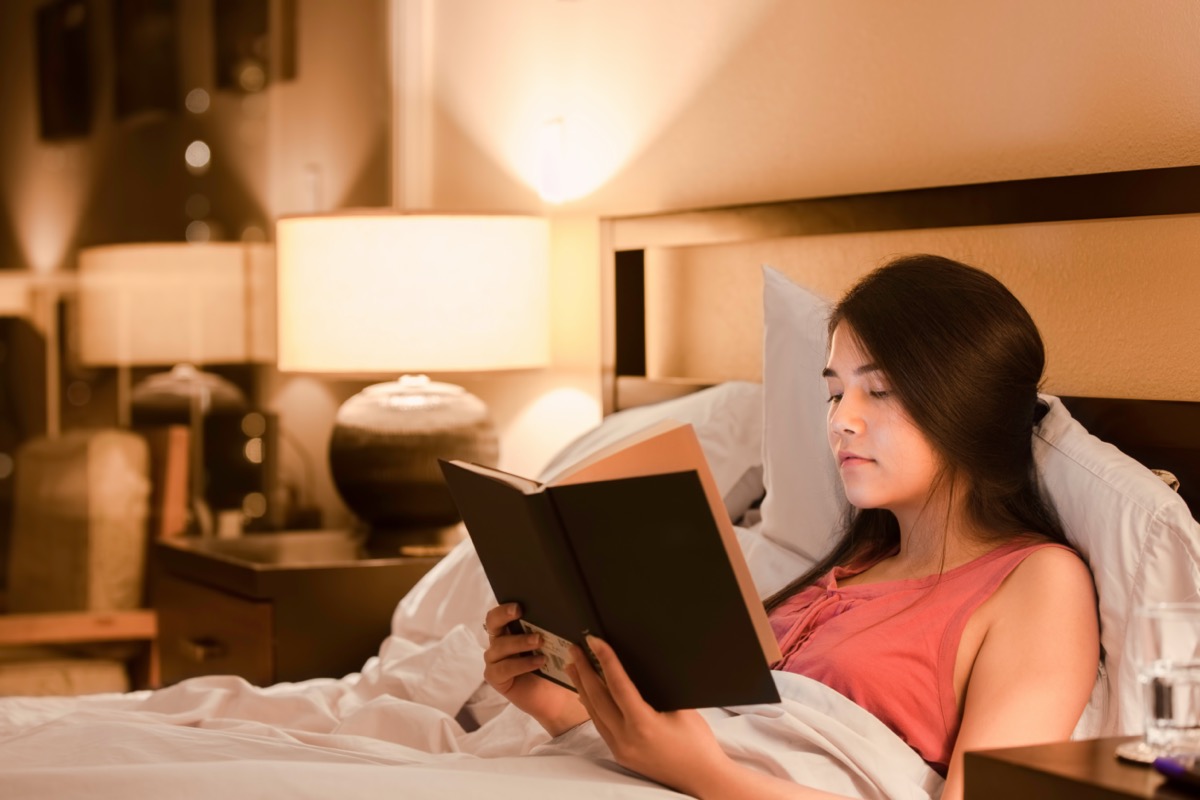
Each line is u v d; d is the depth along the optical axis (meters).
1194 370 1.58
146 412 3.20
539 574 1.20
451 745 1.58
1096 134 1.69
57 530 3.13
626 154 2.59
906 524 1.47
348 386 3.32
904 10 1.96
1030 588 1.33
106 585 3.15
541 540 1.16
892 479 1.41
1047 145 1.75
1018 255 1.80
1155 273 1.62
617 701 1.19
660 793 1.21
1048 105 1.75
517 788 1.19
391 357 2.60
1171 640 1.01
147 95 3.20
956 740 1.31
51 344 3.14
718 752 1.21
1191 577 1.30
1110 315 1.68
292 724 1.72
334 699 1.81
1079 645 1.30
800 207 2.08
